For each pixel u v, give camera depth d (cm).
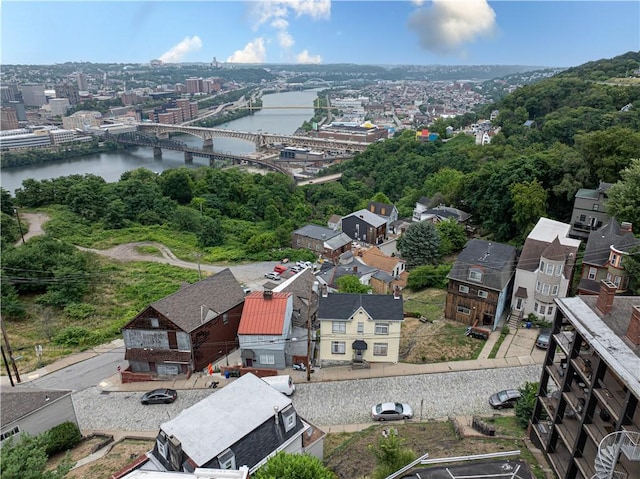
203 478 1812
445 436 2855
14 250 5906
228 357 4225
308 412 3356
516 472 2092
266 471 2066
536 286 4316
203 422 2402
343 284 4919
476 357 3894
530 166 6369
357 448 2833
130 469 2375
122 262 6931
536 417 2653
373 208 9675
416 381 3650
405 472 2186
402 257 6750
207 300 4162
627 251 4044
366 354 3934
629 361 1908
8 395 2906
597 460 1820
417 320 4644
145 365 3966
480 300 4341
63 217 8606
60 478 1869
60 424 3052
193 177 11794
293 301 4381
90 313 5197
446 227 6862
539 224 4984
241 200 11312
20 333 4781
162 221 9044
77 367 4172
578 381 2370
